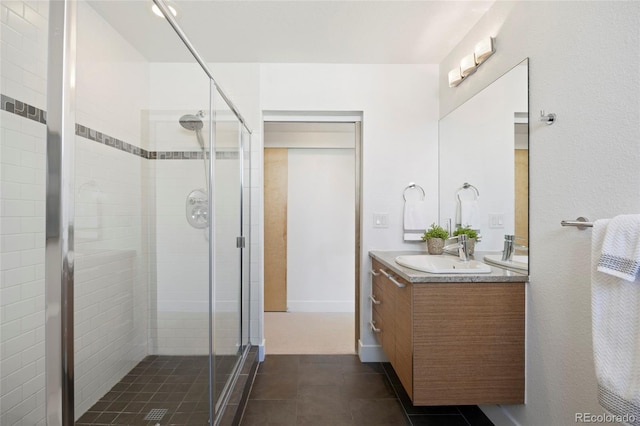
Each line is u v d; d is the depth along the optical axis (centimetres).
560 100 127
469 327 143
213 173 187
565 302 123
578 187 118
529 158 146
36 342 126
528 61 146
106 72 154
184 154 190
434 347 142
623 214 98
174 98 190
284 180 374
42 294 129
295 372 226
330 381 213
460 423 170
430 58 240
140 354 178
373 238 247
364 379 216
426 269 153
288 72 246
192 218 186
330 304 378
